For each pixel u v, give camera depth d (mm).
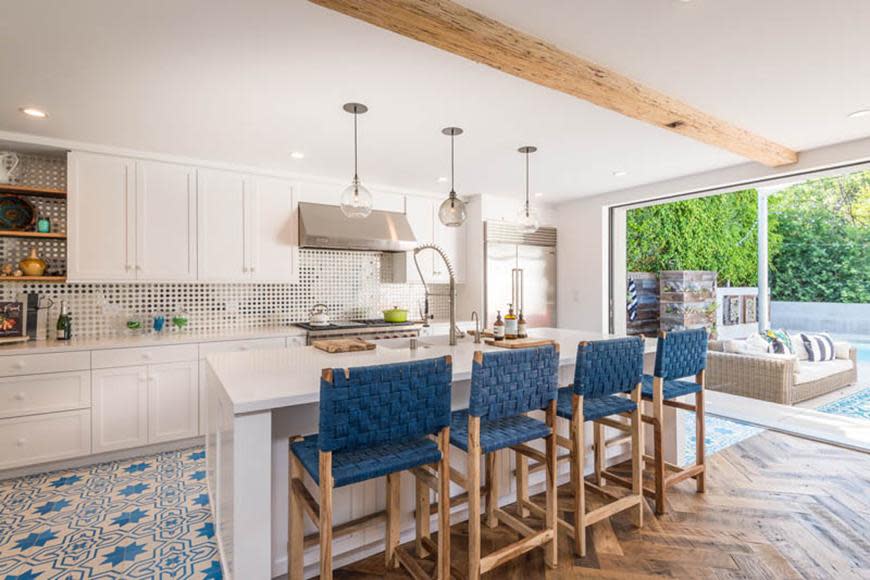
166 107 2641
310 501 1667
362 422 1472
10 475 2920
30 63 2111
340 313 4668
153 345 3303
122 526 2342
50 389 2984
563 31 1898
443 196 5090
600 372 2104
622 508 2209
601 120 2896
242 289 4164
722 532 2236
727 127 2930
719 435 3639
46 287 3424
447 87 2402
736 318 6816
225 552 1838
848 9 1730
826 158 3426
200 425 3465
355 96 2504
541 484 2713
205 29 1848
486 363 1729
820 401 4684
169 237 3586
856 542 2139
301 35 1897
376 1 1539
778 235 7680
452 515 2355
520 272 4945
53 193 3277
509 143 3330
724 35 1929
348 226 4273
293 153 3555
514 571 1949
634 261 6277
